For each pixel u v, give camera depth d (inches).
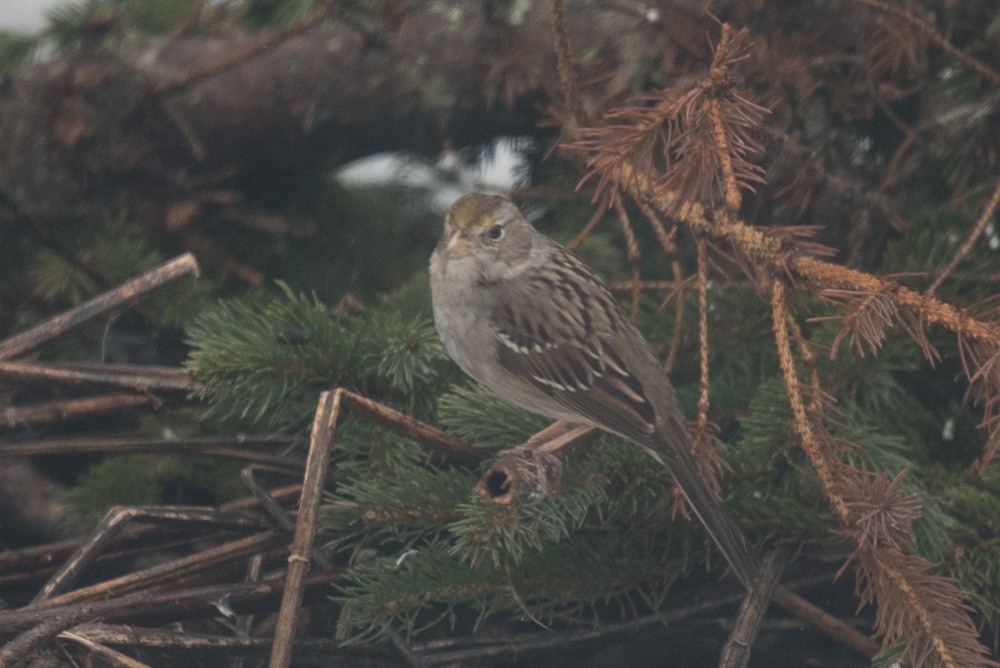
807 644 325.7
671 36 353.7
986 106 335.0
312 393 309.6
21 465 349.1
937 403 341.7
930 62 351.6
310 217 421.1
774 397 298.5
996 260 331.6
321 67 396.5
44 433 352.2
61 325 309.3
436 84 395.9
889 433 319.0
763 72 335.3
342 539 278.5
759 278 285.9
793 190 336.2
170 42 402.0
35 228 364.2
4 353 302.4
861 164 356.8
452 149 414.0
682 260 375.2
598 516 297.0
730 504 291.4
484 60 386.9
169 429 350.3
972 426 323.3
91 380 305.0
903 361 313.9
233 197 399.5
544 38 378.6
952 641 246.2
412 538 316.2
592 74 371.9
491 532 264.5
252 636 295.9
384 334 309.6
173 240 395.9
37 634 249.0
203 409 321.4
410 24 392.8
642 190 303.0
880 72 344.2
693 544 302.4
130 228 386.6
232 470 348.2
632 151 274.1
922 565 252.2
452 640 303.7
